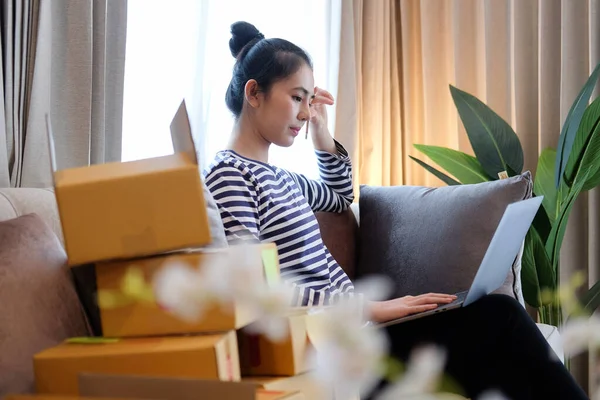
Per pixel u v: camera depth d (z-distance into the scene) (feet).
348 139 8.49
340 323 1.50
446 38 9.19
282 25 8.34
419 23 9.29
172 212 3.24
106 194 3.25
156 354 2.94
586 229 8.23
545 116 8.34
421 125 9.36
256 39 6.13
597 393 1.60
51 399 2.34
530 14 8.47
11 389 3.13
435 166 9.29
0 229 3.72
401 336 5.08
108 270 3.27
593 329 1.41
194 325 3.16
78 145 6.27
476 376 4.90
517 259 6.29
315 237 5.82
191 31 7.47
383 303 5.12
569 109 8.03
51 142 3.31
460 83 8.83
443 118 9.18
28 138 5.94
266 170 5.68
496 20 8.55
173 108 7.43
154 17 7.33
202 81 7.42
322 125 6.75
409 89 9.23
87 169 3.39
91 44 6.31
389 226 6.75
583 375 8.06
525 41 8.46
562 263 8.22
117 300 3.21
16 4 5.90
